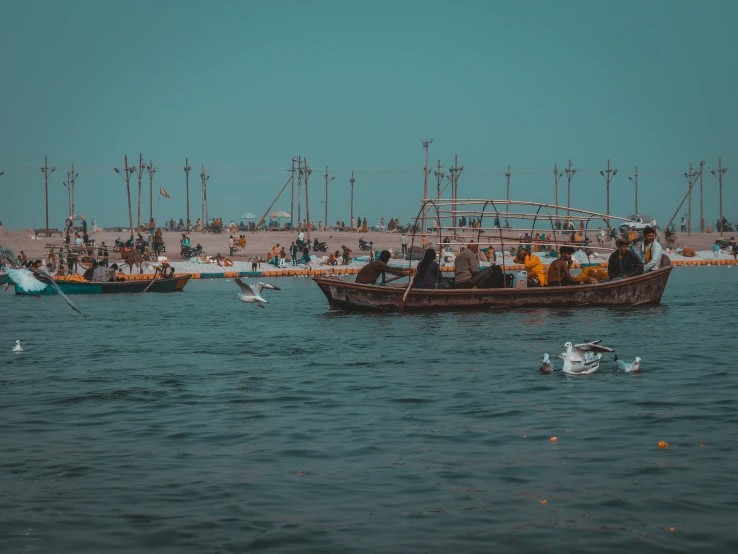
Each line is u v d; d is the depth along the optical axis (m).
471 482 9.30
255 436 11.44
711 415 12.16
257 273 64.56
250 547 7.62
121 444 11.10
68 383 15.64
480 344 20.14
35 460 10.35
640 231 100.81
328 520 8.23
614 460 10.02
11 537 7.88
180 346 21.08
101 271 49.12
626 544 7.56
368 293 28.75
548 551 7.45
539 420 12.05
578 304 29.61
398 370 16.59
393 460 10.17
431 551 7.50
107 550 7.59
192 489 9.17
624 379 15.11
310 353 19.31
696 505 8.46
